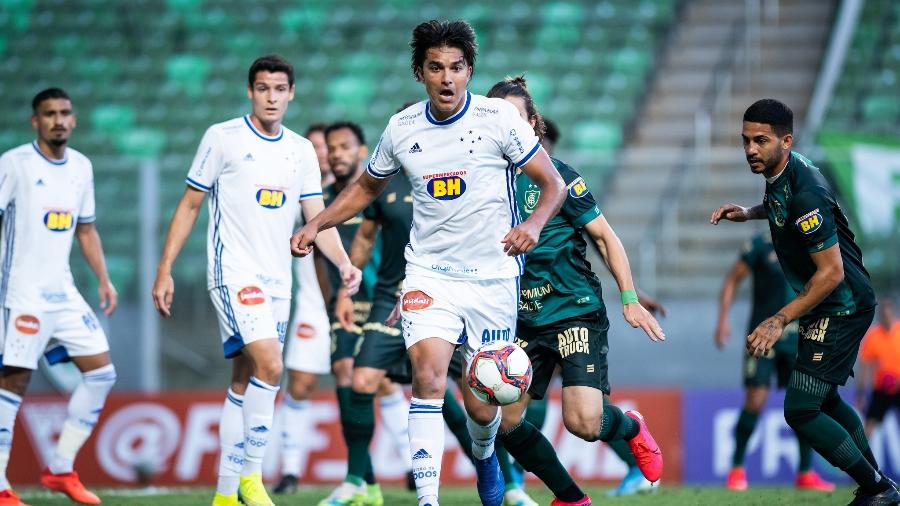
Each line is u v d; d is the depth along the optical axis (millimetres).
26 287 25047
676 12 67312
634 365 43094
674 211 45562
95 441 39531
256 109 21844
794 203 19422
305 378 30609
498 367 17109
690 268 45062
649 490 28531
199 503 25938
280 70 21734
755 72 62031
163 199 43562
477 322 17562
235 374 22453
